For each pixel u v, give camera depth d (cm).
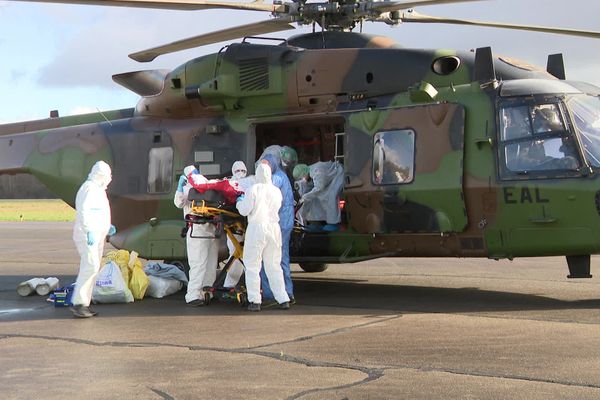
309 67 951
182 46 1055
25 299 958
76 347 625
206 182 859
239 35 1040
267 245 820
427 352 585
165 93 1062
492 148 822
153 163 1071
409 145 870
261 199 812
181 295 978
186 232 889
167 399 459
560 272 1248
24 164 1198
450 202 838
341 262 925
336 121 965
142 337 669
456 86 875
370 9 952
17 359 578
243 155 992
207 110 1033
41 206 6069
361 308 840
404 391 470
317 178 924
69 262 1515
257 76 978
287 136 1070
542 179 787
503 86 838
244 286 916
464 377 504
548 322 721
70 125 1223
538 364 539
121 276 904
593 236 766
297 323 735
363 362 552
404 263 1469
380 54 927
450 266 1393
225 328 712
